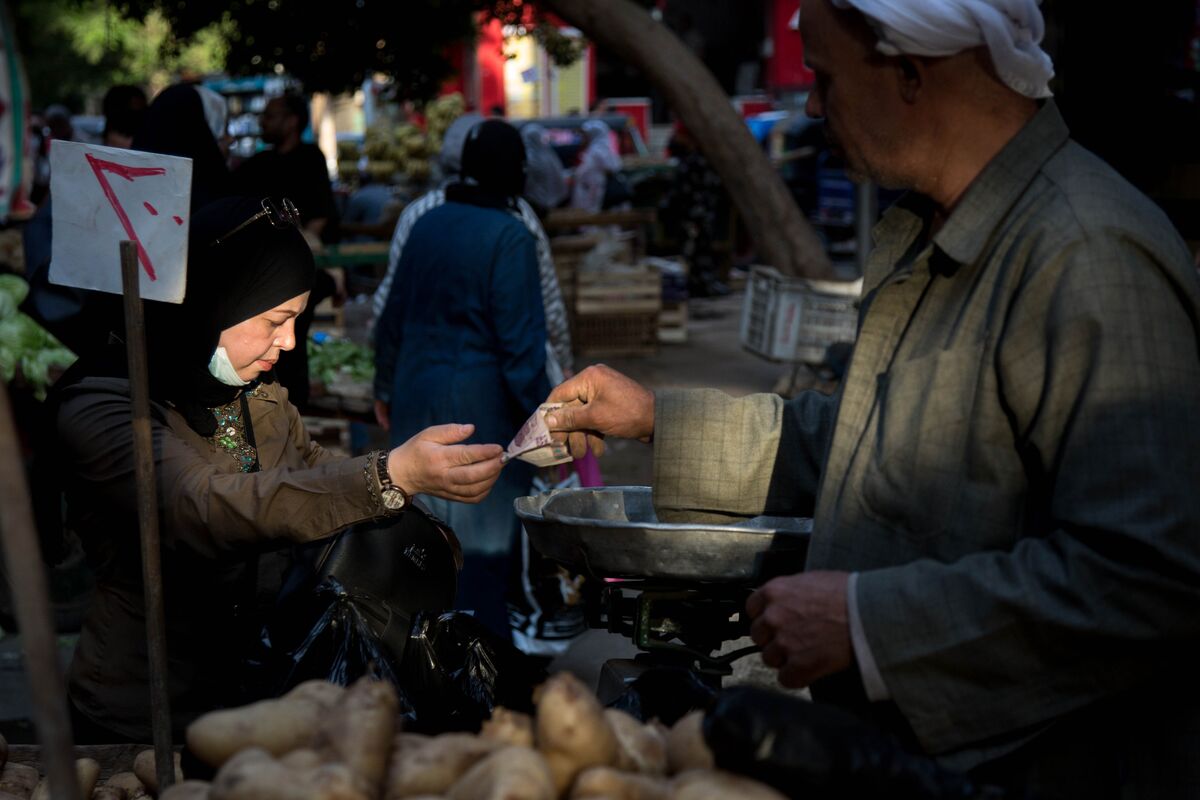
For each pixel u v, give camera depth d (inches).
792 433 85.9
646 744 57.7
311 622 89.1
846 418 68.7
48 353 203.9
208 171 163.2
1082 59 193.5
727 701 56.0
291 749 58.6
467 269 163.0
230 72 295.6
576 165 508.1
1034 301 60.8
